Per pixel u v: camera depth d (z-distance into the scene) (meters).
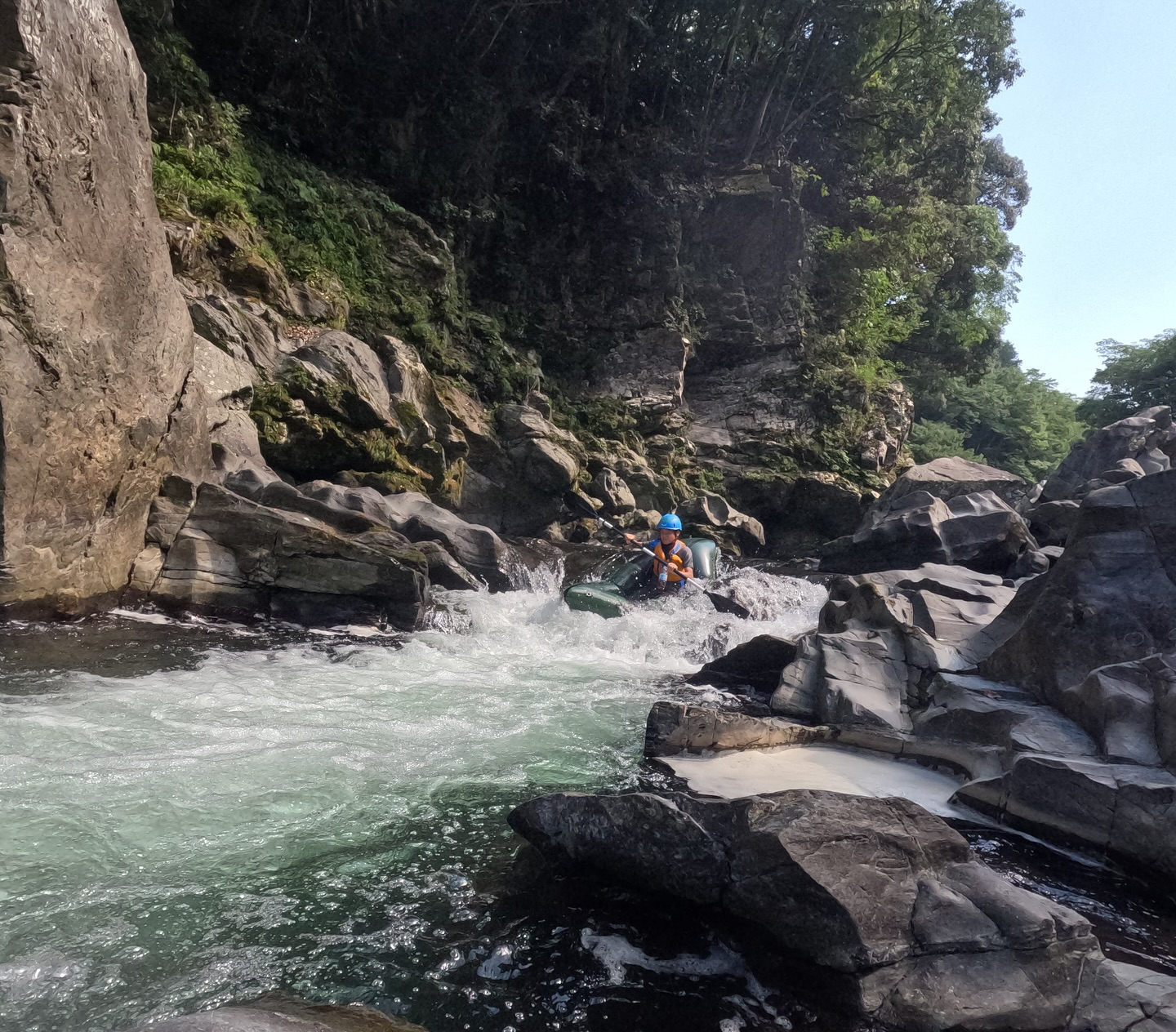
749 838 2.65
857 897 2.41
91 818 3.35
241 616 7.29
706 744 4.57
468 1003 2.36
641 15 21.42
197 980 2.40
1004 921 2.44
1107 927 2.96
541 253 20.55
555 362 19.88
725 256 22.31
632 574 9.81
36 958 2.45
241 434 9.41
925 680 5.21
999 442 41.38
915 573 6.95
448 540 9.56
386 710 5.19
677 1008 2.37
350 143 17.83
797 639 6.24
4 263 5.45
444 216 18.61
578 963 2.57
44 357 5.75
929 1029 2.24
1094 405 40.50
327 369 11.52
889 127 25.73
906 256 23.95
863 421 20.70
